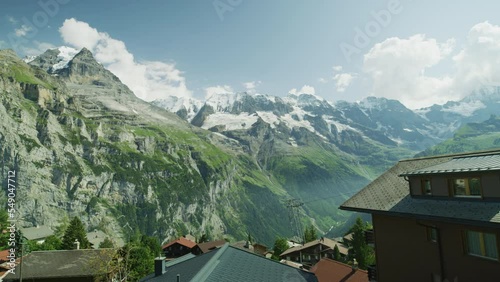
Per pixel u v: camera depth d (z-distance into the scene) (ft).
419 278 76.33
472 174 63.57
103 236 488.02
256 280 74.79
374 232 90.63
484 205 60.85
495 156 65.87
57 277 191.01
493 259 60.64
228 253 90.38
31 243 326.03
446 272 69.41
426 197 75.66
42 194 645.92
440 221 65.87
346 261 351.05
